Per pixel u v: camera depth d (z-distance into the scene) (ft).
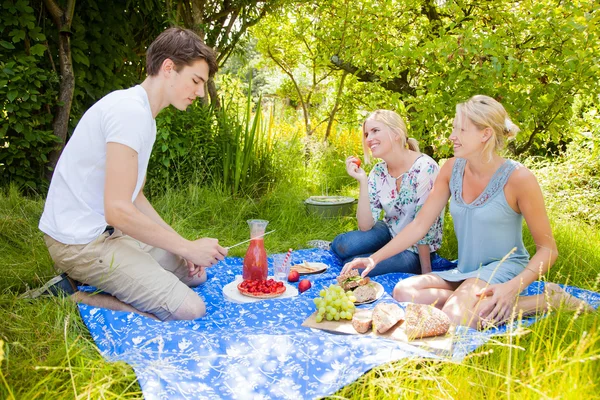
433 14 17.29
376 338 6.93
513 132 8.41
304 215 15.90
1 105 14.67
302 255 11.83
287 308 8.50
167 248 7.85
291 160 20.16
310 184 20.62
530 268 7.93
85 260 7.93
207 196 15.88
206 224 14.92
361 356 6.39
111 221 7.48
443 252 12.37
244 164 17.72
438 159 17.81
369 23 16.39
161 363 6.07
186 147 17.08
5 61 15.06
